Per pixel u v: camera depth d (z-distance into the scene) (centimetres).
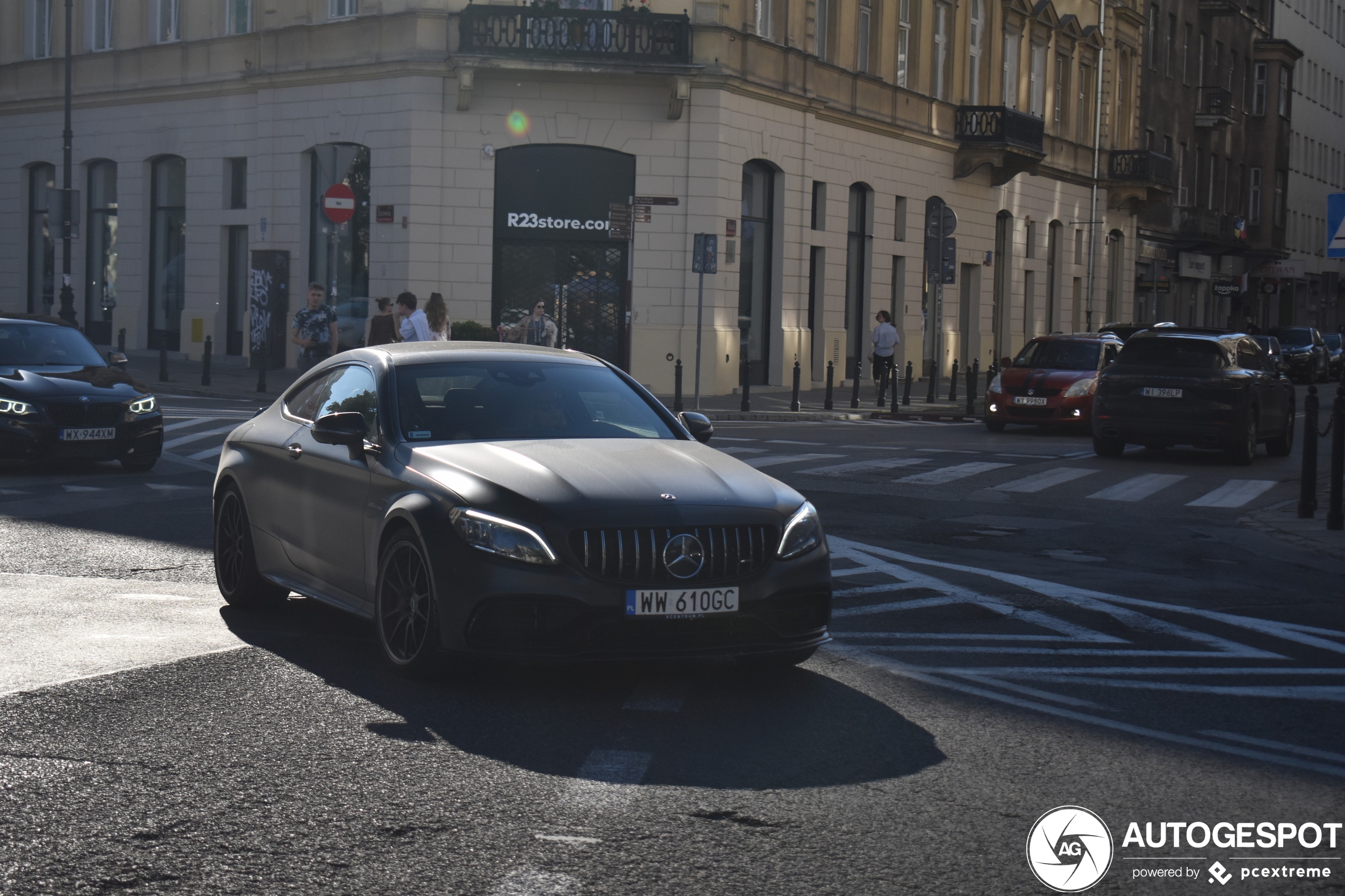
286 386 2806
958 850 473
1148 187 5147
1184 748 607
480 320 2977
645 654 642
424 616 681
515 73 2916
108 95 3616
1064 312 4906
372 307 3009
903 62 3812
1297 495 1655
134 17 3575
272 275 3203
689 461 712
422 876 439
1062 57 4803
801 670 733
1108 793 541
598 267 3025
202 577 964
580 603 634
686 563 645
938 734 618
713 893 430
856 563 1090
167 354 3569
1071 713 661
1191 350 2011
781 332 3322
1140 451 2219
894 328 3406
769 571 662
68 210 3234
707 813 505
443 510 666
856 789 537
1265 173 7219
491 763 559
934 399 3109
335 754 567
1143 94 5553
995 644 815
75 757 557
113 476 1536
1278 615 936
